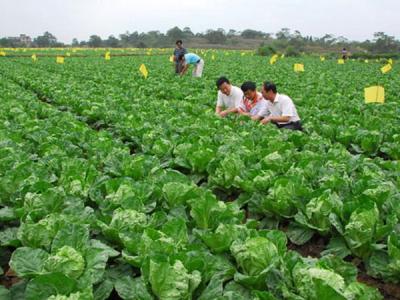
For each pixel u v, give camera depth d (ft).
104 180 18.43
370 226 14.67
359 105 43.55
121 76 74.43
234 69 95.91
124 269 13.05
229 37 428.97
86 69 89.76
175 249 12.24
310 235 16.49
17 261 11.94
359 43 314.14
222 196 20.85
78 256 11.71
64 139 26.37
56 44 405.18
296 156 23.32
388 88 60.75
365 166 20.83
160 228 14.75
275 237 13.08
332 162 21.26
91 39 388.16
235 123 33.24
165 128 29.71
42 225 13.44
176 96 51.42
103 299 11.47
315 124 32.89
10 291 11.91
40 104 40.47
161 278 10.70
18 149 23.80
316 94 53.06
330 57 196.13
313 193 16.90
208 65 110.11
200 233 13.58
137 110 38.50
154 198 17.24
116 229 13.84
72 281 10.78
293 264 11.85
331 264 12.26
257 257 12.05
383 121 33.83
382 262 14.34
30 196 15.53
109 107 39.45
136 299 10.98
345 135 29.30
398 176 19.97
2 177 18.06
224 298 10.62
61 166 20.76
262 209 17.97
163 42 376.68
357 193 17.61
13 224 16.20
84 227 12.95
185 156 22.84
